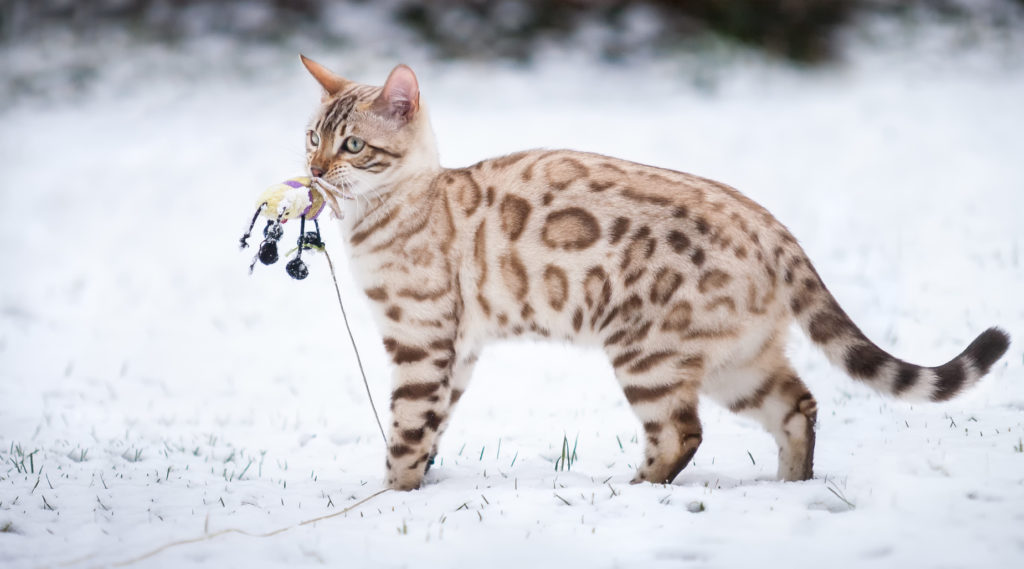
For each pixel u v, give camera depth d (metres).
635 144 19.45
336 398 8.78
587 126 21.12
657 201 5.86
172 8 28.36
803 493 5.29
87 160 19.30
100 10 28.39
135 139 20.78
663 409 5.78
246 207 16.17
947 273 10.68
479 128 20.89
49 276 13.14
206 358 10.04
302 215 6.13
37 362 9.85
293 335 10.75
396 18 28.27
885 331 9.26
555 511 5.25
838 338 5.76
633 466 6.54
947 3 30.92
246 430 7.83
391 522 5.20
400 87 6.28
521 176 6.23
